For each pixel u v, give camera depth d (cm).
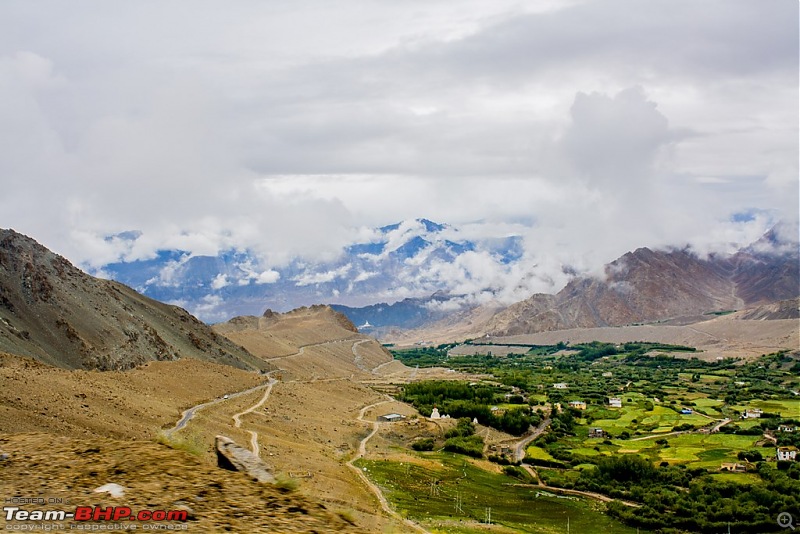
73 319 19675
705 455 19588
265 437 13675
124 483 2922
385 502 11544
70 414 9000
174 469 3125
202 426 12300
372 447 17300
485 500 14162
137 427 10150
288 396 19288
